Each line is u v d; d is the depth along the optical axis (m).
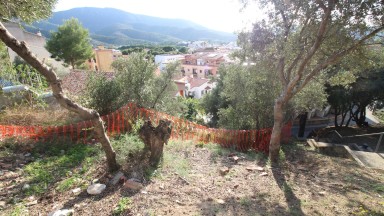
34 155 6.00
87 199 4.12
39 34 34.88
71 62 32.22
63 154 6.17
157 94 11.17
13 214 3.63
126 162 5.44
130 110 8.55
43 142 6.68
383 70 15.60
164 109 11.06
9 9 4.59
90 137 7.17
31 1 4.77
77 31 31.25
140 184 4.58
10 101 8.81
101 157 5.84
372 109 21.27
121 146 6.11
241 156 7.64
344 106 19.08
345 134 17.98
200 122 20.66
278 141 7.57
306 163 7.67
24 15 4.88
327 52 7.07
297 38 7.09
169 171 5.45
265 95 10.61
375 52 7.46
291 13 6.63
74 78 16.53
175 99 12.61
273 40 7.46
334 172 6.77
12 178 4.80
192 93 44.62
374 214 4.34
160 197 4.34
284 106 7.44
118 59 10.84
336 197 5.05
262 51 7.71
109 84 9.34
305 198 4.95
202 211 4.05
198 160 6.65
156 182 4.88
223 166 6.39
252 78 10.68
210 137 9.07
